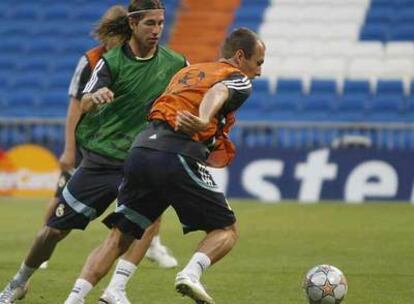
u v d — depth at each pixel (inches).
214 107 936.3
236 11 3688.5
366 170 2566.4
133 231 1000.9
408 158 2549.2
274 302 1186.6
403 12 3592.5
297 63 3449.8
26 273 1126.4
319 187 2581.2
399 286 1309.1
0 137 2728.8
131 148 995.9
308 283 1045.2
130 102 1097.4
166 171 964.0
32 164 2716.5
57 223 1097.4
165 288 1279.5
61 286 1296.8
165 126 980.6
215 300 1202.6
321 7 3654.0
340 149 2578.7
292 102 3282.5
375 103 3253.0
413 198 2544.3
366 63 3422.7
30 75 3540.8
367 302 1185.4
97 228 2062.0
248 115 3248.0
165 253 1467.8
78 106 1306.6
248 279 1368.1
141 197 988.6
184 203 979.3
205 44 3585.1
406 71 3368.6
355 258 1592.0
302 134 2669.8
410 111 3221.0
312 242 1802.4
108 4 3811.5
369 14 3599.9
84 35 3693.4
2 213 2348.7
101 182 1095.6
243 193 2620.6
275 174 2605.8
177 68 1117.7
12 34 3722.9
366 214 2272.4
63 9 3796.8
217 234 988.6
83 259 1581.0
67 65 3582.7
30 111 3408.0
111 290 1028.5
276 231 1968.5
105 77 1087.6
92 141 1099.9
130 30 1148.5
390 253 1651.1
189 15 3681.1
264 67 3435.0
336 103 3267.7
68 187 1102.4
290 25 3617.1
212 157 1033.5
